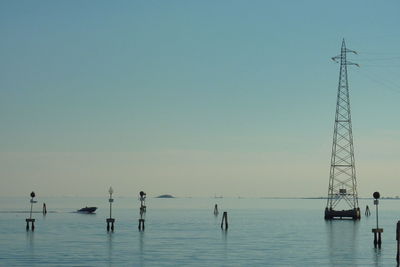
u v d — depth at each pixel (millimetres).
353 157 165000
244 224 152875
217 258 69875
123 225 138125
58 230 117250
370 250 80438
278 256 72438
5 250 77188
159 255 72438
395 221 172125
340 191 167375
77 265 63000
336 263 66062
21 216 187500
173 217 195000
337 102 164000
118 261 66375
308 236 107188
